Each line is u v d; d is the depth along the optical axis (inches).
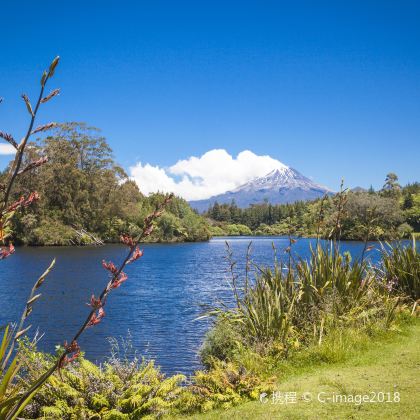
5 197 84.3
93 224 3181.6
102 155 3371.1
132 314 847.1
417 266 450.0
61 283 1321.4
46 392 238.5
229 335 353.4
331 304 371.6
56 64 79.4
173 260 2277.3
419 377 251.3
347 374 271.7
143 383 278.8
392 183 5428.2
